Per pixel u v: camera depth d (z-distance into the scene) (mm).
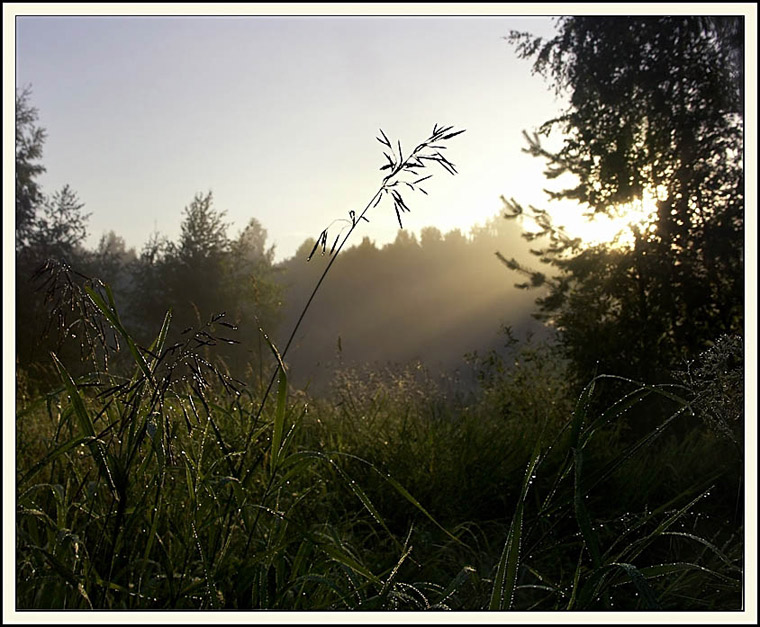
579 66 9375
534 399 6605
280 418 2146
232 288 24234
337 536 2615
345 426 4809
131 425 1975
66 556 2078
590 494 4059
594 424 1994
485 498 4176
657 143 8617
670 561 3477
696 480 4574
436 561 3111
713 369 1937
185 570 2209
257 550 2457
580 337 7594
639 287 8242
